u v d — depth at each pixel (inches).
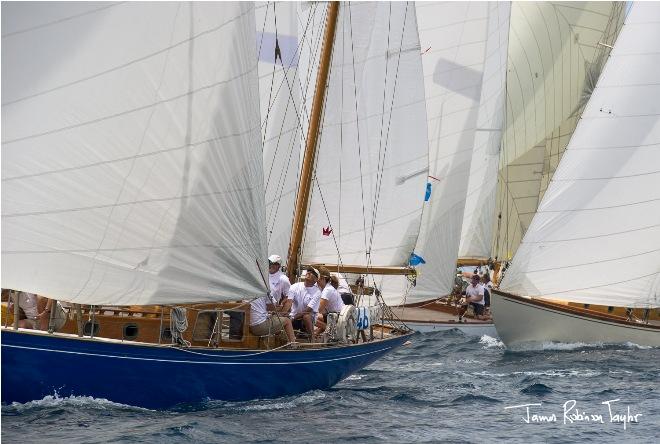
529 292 2044.8
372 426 1216.8
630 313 2094.0
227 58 1160.2
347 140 1715.1
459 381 1598.2
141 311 1240.8
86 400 1173.7
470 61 2373.3
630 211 2031.3
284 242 1646.2
